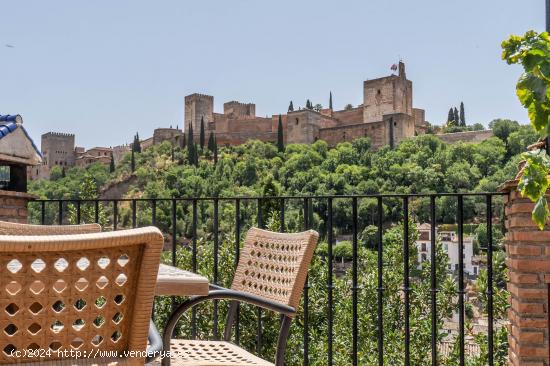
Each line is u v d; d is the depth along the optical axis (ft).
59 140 336.29
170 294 6.07
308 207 10.85
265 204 32.83
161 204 133.28
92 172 279.69
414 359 40.45
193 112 328.49
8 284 3.93
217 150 299.38
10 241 3.77
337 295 42.63
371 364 37.96
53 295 4.07
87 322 4.21
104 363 4.24
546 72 5.21
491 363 9.50
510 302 10.09
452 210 153.48
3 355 3.98
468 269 128.36
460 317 9.64
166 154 301.63
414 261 48.96
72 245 3.94
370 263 49.06
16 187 15.38
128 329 4.36
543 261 9.12
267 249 8.20
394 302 45.42
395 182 236.63
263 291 7.97
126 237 4.09
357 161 258.16
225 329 8.84
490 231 9.68
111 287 4.24
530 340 9.09
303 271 7.33
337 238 165.58
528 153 6.37
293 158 259.80
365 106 307.78
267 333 29.09
